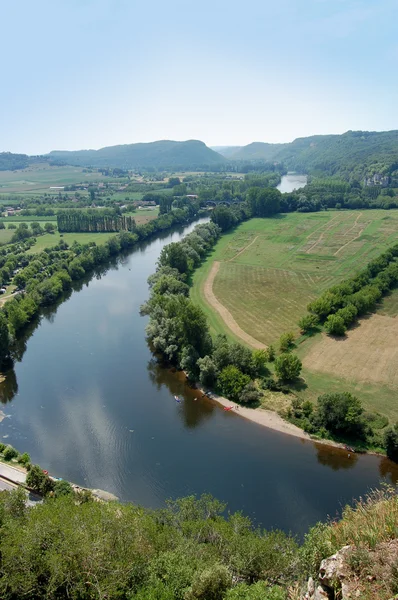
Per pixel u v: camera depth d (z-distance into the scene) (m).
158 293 124.12
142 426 73.06
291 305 118.12
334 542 25.78
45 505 43.22
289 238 192.62
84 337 109.94
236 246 184.75
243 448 66.62
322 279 138.50
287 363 79.62
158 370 92.06
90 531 36.47
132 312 126.19
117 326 116.25
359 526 25.20
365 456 63.59
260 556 35.50
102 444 68.62
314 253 167.88
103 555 34.22
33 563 33.84
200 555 35.91
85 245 189.38
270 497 56.50
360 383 78.75
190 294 130.38
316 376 82.12
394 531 23.25
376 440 64.88
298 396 76.69
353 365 84.94
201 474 61.28
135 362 96.06
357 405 67.00
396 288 123.75
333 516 52.62
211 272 151.50
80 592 32.25
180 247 148.50
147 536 37.84
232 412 75.94
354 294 110.81
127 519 38.88
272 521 52.47
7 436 71.19
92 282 157.62
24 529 37.16
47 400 81.69
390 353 88.69
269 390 79.94
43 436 71.00
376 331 98.94
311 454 64.69
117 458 65.25
